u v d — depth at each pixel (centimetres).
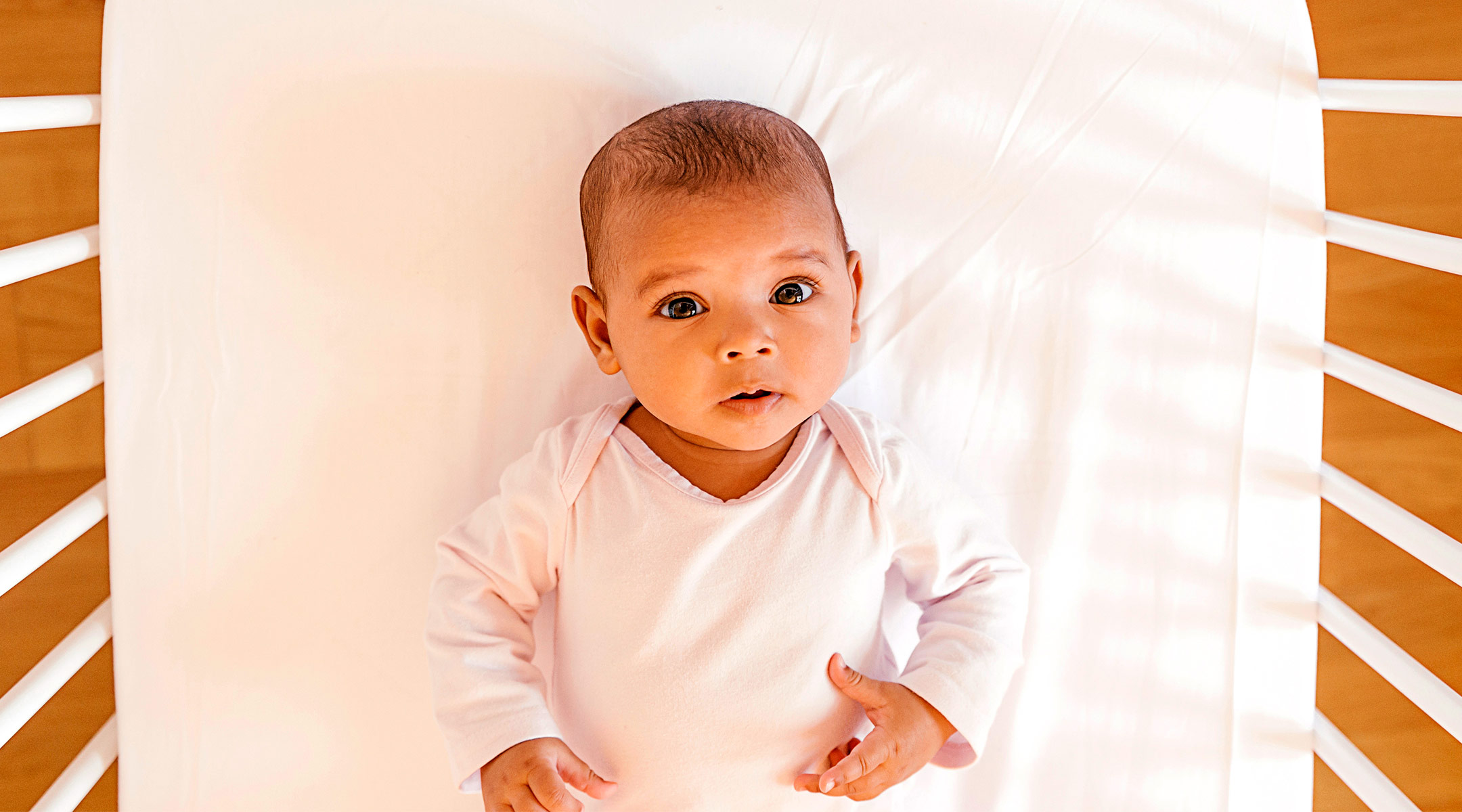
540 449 88
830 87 95
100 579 118
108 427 90
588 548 84
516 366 95
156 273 90
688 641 81
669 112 81
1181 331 99
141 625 92
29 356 117
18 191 116
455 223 93
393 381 94
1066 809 101
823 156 86
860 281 87
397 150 92
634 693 82
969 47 95
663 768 82
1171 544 100
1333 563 122
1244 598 99
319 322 93
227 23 89
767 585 82
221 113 90
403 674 96
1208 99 97
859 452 85
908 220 96
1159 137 97
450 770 97
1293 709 100
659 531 82
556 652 89
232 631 94
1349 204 120
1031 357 98
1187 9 96
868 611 86
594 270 81
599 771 84
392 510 95
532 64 92
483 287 94
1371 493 93
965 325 98
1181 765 100
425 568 96
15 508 117
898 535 87
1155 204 97
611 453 85
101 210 89
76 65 115
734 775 82
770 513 83
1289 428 99
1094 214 97
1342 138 119
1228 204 98
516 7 92
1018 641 87
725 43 94
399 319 94
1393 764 120
